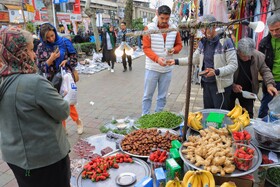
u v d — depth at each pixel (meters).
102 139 3.37
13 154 1.71
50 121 1.73
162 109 4.34
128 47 2.84
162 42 3.85
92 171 2.32
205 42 3.10
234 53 2.85
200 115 2.68
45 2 11.20
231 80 3.04
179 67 10.80
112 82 8.12
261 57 3.12
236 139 2.10
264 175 1.98
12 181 2.95
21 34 1.59
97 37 15.63
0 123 1.72
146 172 2.29
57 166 1.85
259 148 2.24
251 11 5.30
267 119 2.71
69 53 3.71
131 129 3.61
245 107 3.46
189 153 2.01
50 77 3.53
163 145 2.60
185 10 8.02
